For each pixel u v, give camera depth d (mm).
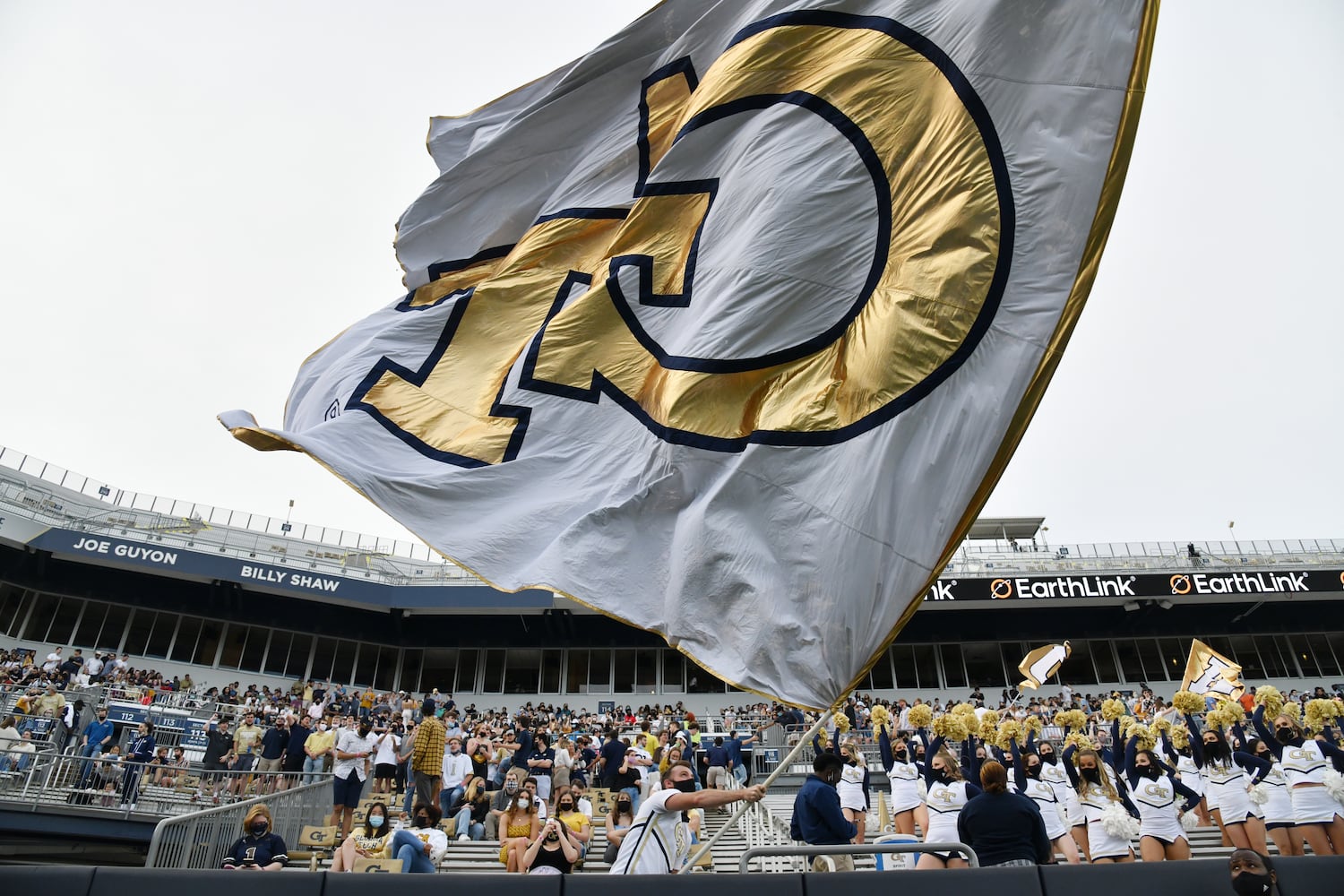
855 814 12383
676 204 6180
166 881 4566
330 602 37375
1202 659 20359
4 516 32250
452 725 22938
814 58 6059
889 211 5504
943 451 4875
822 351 5363
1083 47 5254
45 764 17125
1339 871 5195
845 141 5742
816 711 4684
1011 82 5375
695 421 5410
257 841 9422
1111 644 39250
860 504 4910
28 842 17156
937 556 4703
